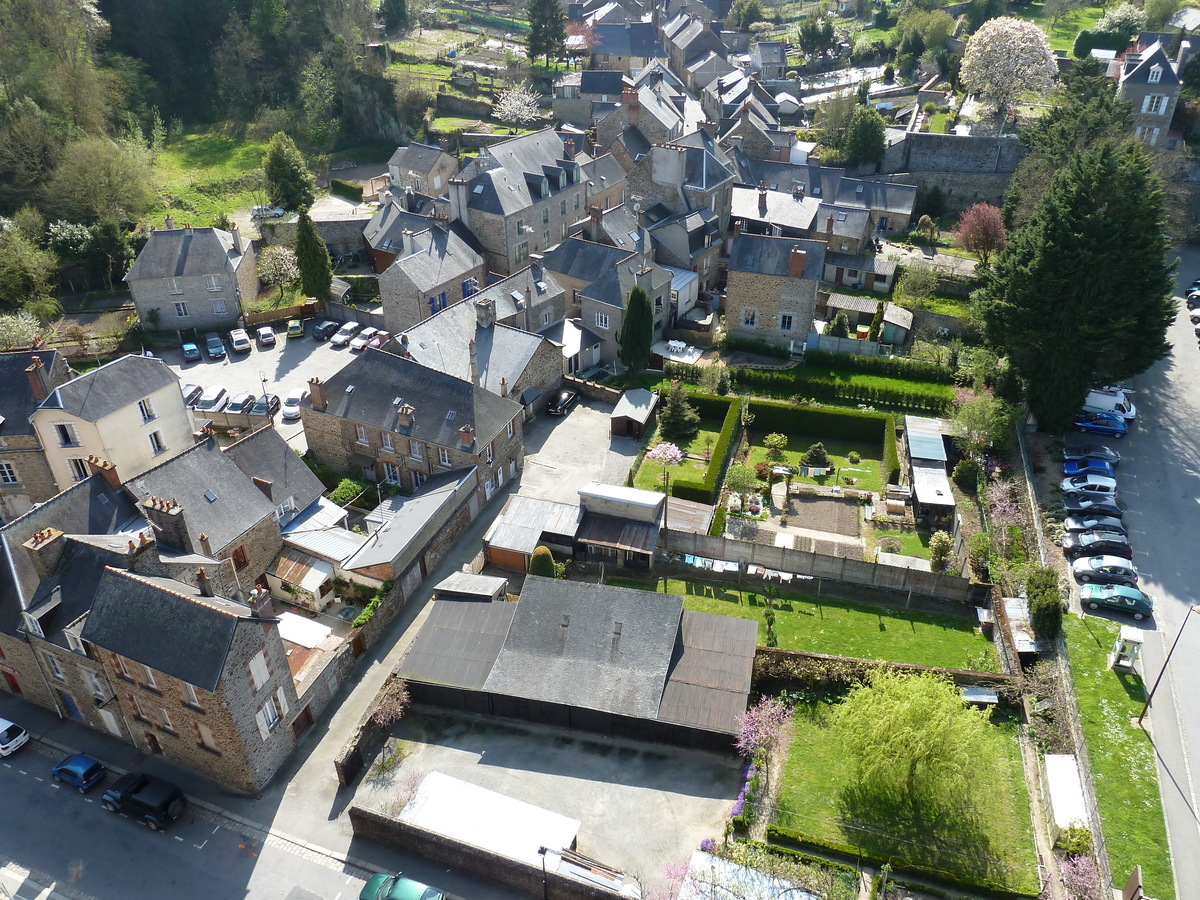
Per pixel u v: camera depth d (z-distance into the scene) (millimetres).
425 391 57250
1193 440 60469
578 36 146250
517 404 59719
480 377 63250
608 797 38688
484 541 52000
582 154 93938
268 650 38688
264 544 49594
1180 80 95125
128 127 108688
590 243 76500
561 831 36031
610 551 52625
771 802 37656
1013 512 54031
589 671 42219
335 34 121188
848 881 34188
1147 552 50750
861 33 157250
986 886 33406
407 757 40844
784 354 73562
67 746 42406
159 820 37750
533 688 41750
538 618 44281
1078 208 56000
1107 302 56312
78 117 101375
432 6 159000
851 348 72125
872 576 50344
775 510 57469
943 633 47562
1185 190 84188
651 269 72312
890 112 122250
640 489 56156
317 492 54062
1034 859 35062
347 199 105688
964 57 112562
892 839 35906
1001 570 49000
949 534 54312
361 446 59250
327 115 118375
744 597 50281
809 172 96375
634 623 43531
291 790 39750
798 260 70625
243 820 38500
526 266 76438
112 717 41875
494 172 81625
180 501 46438
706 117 113438
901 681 38688
